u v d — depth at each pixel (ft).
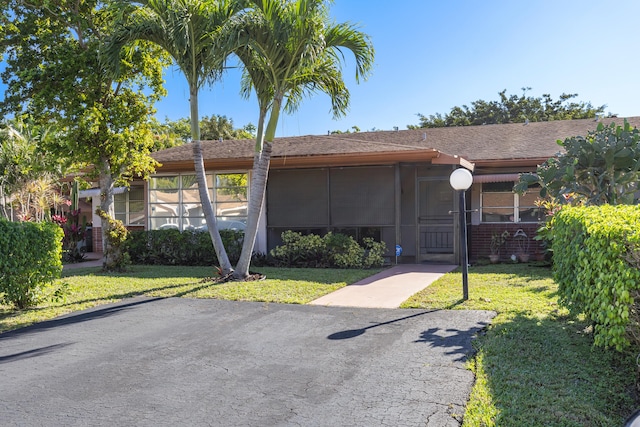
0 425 11.38
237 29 28.37
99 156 39.63
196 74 32.78
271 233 46.09
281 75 31.91
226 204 48.16
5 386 13.88
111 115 38.63
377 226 43.04
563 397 12.12
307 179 44.80
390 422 11.14
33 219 54.19
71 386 13.82
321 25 29.58
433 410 11.69
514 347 16.10
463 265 24.66
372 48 31.71
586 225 14.84
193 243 44.09
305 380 13.96
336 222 44.01
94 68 37.19
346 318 21.30
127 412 12.04
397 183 42.34
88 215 69.87
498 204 45.32
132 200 54.54
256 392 13.17
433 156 39.27
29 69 37.99
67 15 37.73
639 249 12.03
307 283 31.01
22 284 23.68
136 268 41.55
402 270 37.86
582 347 16.06
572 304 17.25
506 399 12.03
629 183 24.59
